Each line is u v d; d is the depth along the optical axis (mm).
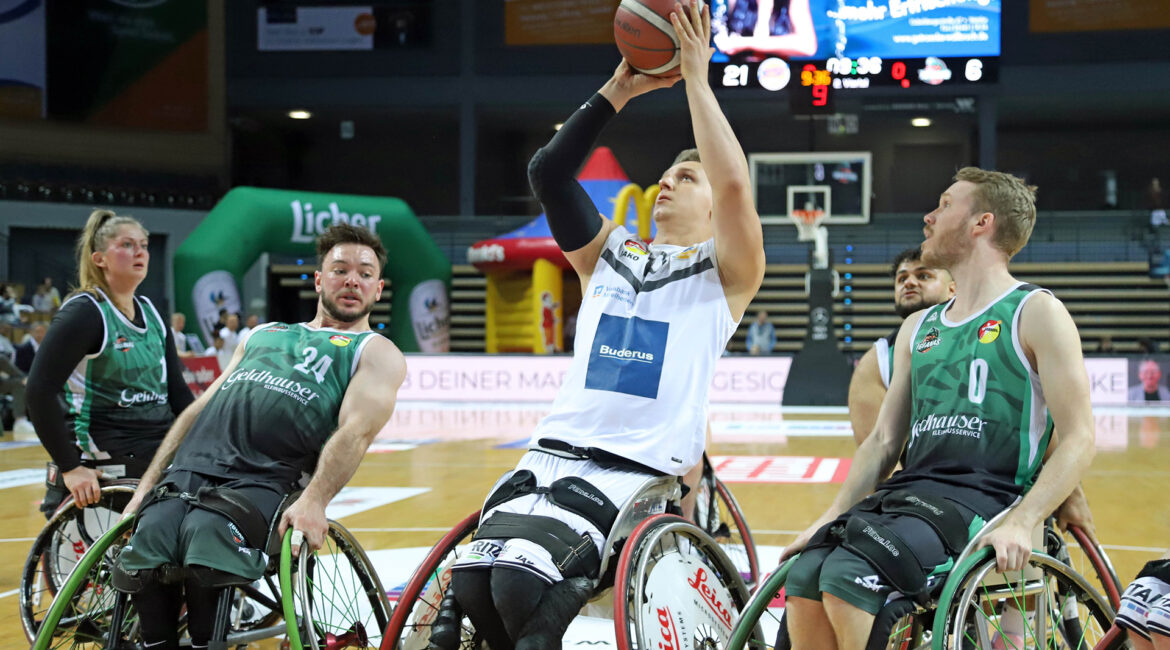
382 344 2867
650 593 2264
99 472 3184
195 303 15883
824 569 2115
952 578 2004
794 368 15055
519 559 2180
